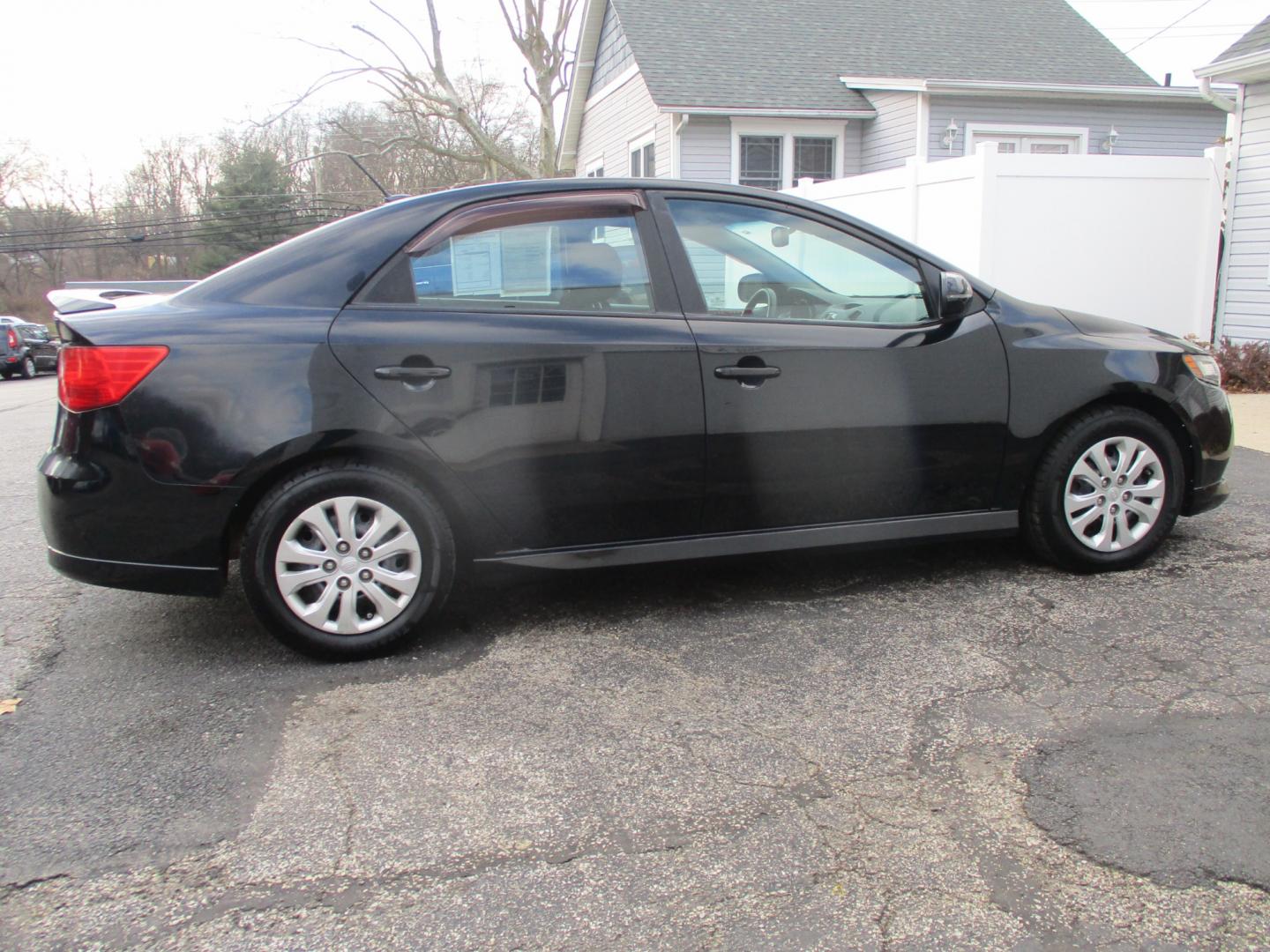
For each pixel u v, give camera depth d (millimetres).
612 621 3627
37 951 1912
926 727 2754
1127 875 2092
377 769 2584
